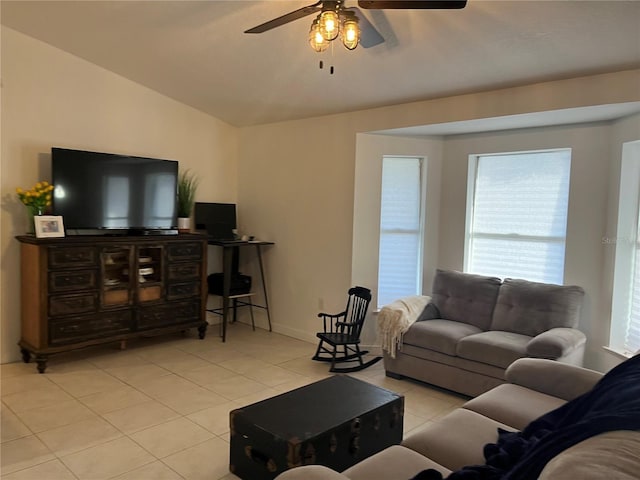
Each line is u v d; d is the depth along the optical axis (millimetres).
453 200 4691
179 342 4938
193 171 5383
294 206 5230
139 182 4621
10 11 3666
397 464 1848
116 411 3271
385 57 3475
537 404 2395
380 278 4883
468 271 4719
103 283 4207
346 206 4750
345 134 4738
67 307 3992
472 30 2938
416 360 3920
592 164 3799
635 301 3549
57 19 3711
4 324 4125
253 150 5645
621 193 3582
